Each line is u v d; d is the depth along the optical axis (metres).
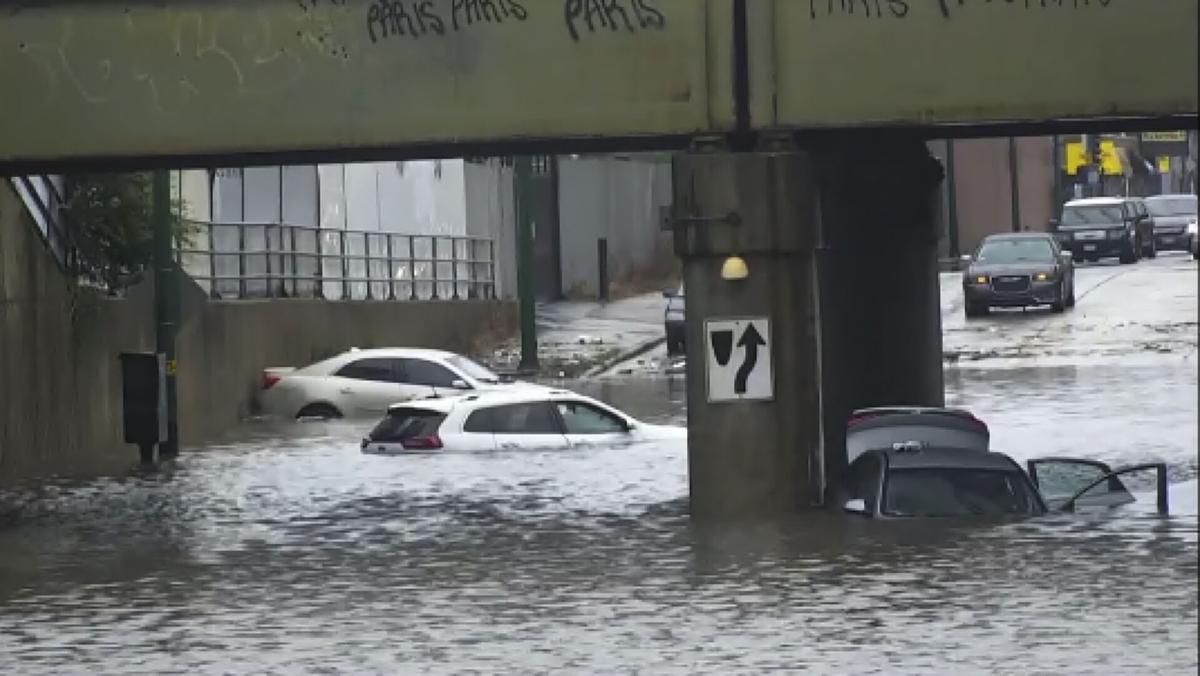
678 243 84.56
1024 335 188.38
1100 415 127.06
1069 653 53.75
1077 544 72.62
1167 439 113.69
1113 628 57.09
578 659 54.91
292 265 170.62
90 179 130.00
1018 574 66.56
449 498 94.50
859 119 83.25
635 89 84.19
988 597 62.59
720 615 61.00
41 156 86.19
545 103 84.62
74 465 116.19
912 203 106.75
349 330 175.00
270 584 70.12
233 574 72.81
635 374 177.62
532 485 98.44
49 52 86.12
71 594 69.00
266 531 84.88
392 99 85.12
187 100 85.81
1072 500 82.75
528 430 114.69
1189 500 85.06
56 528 87.75
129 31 85.94
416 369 149.75
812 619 59.81
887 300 106.31
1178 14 81.56
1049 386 147.12
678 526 82.00
